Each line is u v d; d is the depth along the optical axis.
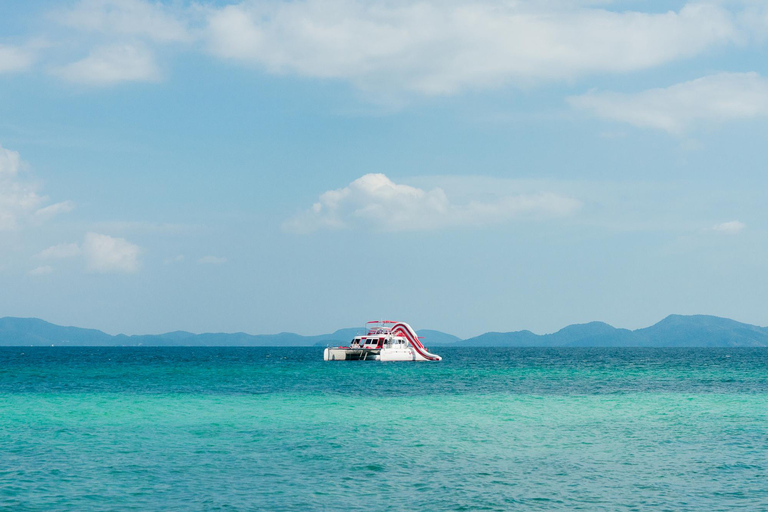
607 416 39.22
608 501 19.77
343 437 30.53
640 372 96.12
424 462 25.08
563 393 55.06
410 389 58.31
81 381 67.19
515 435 31.70
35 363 123.06
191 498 19.75
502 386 63.03
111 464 24.30
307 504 19.20
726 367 117.88
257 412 39.72
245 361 140.50
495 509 18.86
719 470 24.00
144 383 64.25
